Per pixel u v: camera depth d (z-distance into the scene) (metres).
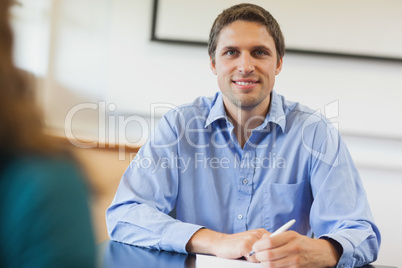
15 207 0.48
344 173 1.28
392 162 2.25
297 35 2.25
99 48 2.28
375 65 2.25
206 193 1.32
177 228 1.09
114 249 1.06
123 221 1.16
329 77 2.26
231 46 1.31
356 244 1.05
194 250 1.06
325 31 2.25
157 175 1.30
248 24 1.31
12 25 0.51
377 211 2.25
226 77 1.33
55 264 0.47
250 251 1.00
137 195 1.26
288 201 1.31
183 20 2.26
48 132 0.53
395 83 2.26
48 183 0.48
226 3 2.25
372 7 2.24
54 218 0.48
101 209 1.84
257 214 1.30
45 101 0.53
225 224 1.31
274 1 2.24
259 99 1.31
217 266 0.94
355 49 2.25
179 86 2.28
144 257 0.99
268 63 1.32
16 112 0.50
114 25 2.28
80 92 2.26
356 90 2.26
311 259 0.97
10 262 0.47
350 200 1.24
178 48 2.27
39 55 2.26
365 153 2.26
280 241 0.95
